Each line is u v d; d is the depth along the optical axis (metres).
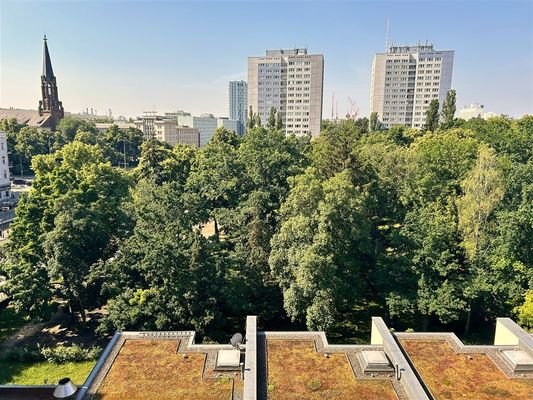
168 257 30.56
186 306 30.42
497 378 19.17
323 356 20.77
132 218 40.56
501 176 37.69
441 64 149.38
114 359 20.56
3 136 83.94
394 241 35.47
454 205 40.56
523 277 33.09
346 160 44.88
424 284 32.88
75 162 54.16
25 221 37.12
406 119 156.25
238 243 36.84
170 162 68.25
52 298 35.31
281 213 37.44
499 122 78.50
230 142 80.50
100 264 32.84
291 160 50.16
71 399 17.34
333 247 32.78
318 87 144.50
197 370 19.64
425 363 20.38
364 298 40.31
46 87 146.25
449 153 50.78
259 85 149.50
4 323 36.47
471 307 34.59
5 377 28.98
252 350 19.70
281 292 35.88
